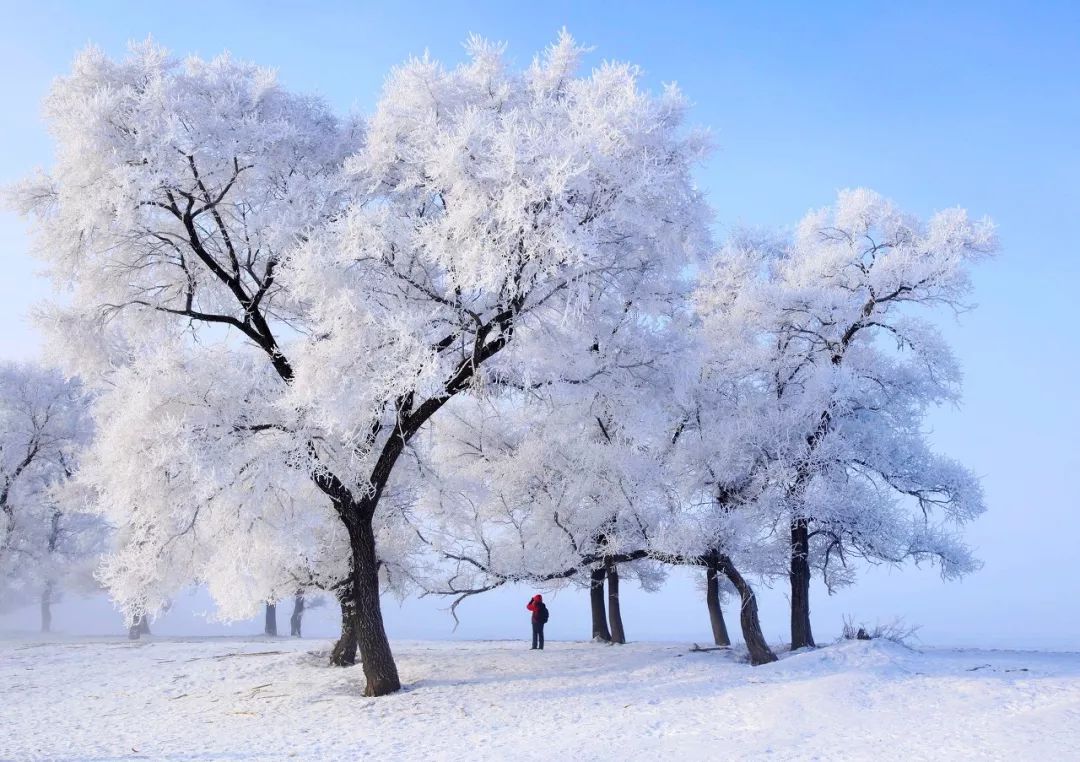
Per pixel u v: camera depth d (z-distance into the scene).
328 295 13.25
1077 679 13.79
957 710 12.00
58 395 36.06
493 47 14.89
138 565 15.21
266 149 15.05
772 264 23.70
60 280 15.76
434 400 15.04
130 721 14.52
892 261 19.98
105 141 13.73
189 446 13.29
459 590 19.45
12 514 34.59
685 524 17.73
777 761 9.80
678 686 15.26
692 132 13.43
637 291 14.84
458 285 12.98
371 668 15.67
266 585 18.62
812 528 22.25
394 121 14.38
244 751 11.52
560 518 19.33
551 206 11.81
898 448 20.95
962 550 20.86
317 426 14.62
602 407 18.19
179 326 17.31
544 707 14.04
